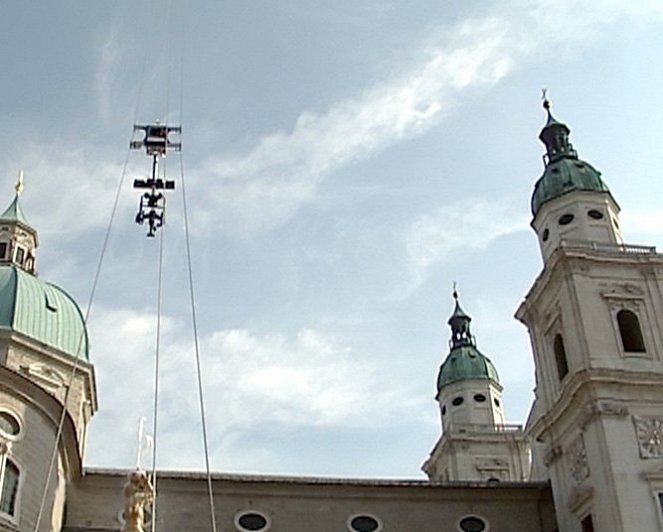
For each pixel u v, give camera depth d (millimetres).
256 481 65000
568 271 64062
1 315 68125
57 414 55625
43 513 53938
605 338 61719
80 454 63156
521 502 67562
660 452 57844
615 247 65812
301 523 64375
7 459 51844
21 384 53562
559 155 72750
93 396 73000
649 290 64375
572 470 61250
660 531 54906
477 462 87438
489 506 67188
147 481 37031
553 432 63812
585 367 60094
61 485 58938
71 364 69625
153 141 45156
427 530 65688
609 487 56375
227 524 63219
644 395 59781
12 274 71438
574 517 60219
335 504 65688
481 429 89500
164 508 62812
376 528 65188
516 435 89062
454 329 100062
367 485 66562
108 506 61875
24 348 67562
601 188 69625
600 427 58219
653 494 56094
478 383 93438
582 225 67812
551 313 66125
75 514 61156
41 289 72062
